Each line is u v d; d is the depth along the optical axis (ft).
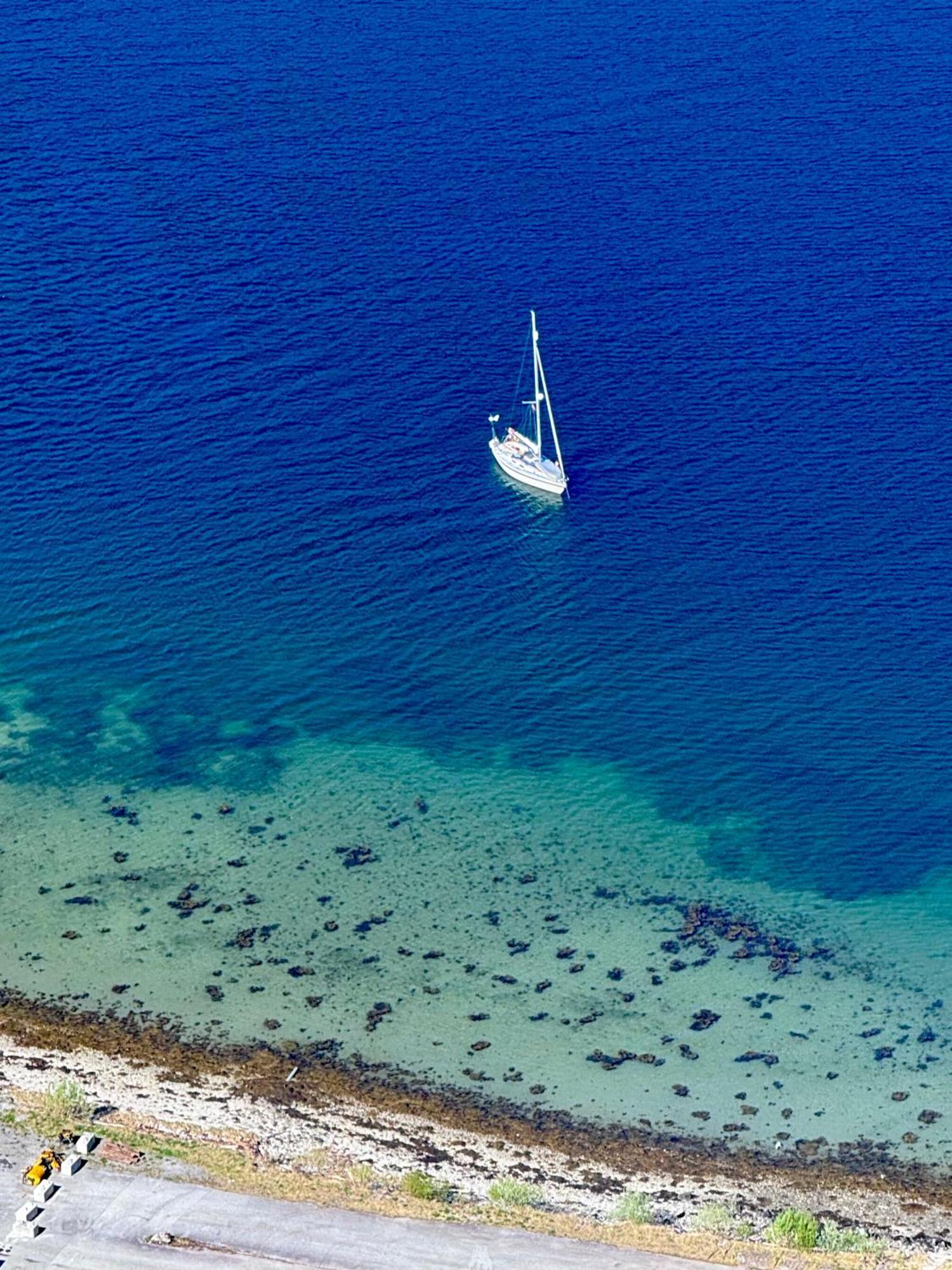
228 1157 296.10
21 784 399.85
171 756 410.52
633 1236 283.18
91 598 462.60
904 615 460.55
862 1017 342.64
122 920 360.89
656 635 454.81
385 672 440.86
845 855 385.29
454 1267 271.90
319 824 390.21
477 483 514.27
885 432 536.83
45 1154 289.53
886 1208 299.58
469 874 376.89
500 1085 323.98
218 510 498.28
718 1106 321.11
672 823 393.91
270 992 343.46
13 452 518.78
